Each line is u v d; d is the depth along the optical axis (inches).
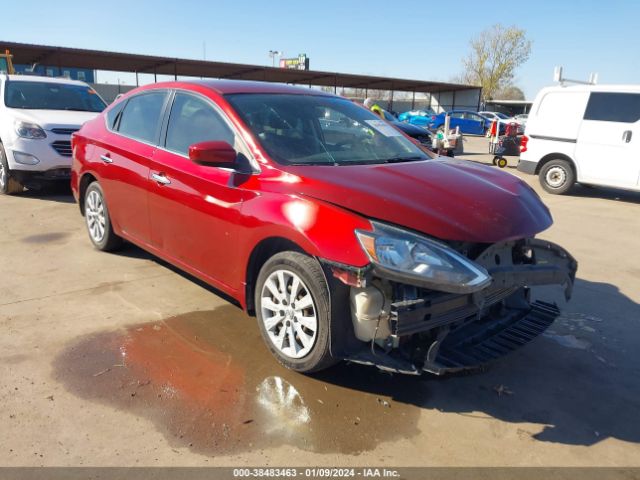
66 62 1011.9
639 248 251.8
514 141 563.8
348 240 103.5
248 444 99.3
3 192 315.6
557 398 120.7
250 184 126.5
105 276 181.9
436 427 107.5
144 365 125.2
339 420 107.7
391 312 100.0
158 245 164.9
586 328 159.6
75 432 100.6
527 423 110.7
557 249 130.6
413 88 1734.7
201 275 147.9
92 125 203.8
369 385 120.8
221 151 126.2
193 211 143.2
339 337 110.5
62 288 170.2
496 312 133.8
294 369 120.3
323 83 1472.7
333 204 109.6
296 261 114.3
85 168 200.4
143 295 166.7
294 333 119.8
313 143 139.9
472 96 1815.9
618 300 182.7
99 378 119.0
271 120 141.3
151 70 1147.3
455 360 112.0
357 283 101.0
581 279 203.9
